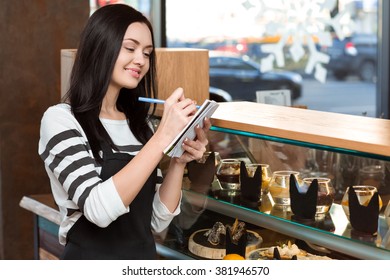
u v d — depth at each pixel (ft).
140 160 8.05
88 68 8.70
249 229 9.13
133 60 8.73
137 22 8.76
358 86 20.67
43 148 8.63
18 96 15.92
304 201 8.14
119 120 9.16
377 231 7.56
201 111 8.14
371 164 7.55
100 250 8.90
